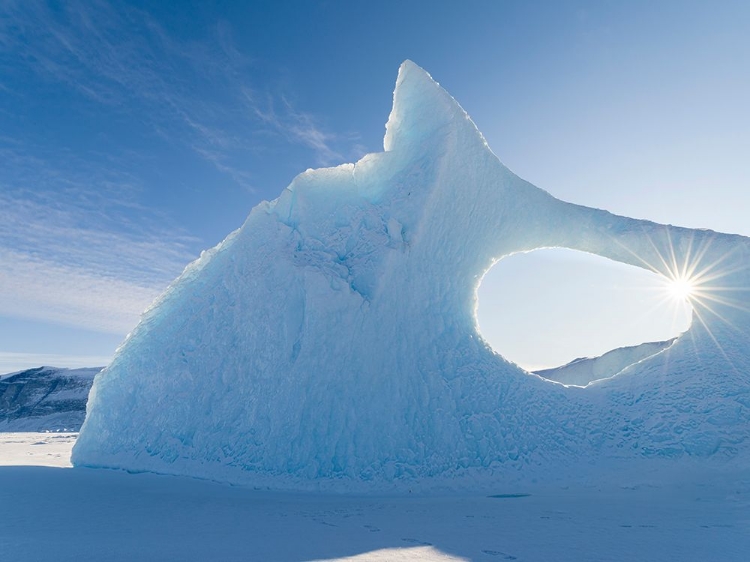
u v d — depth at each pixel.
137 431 14.88
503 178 18.97
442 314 16.45
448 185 17.52
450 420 13.99
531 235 19.08
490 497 10.95
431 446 13.35
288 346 14.58
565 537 6.19
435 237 17.06
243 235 17.27
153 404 15.24
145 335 16.77
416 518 7.90
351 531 6.70
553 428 14.34
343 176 18.44
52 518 7.55
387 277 15.59
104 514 7.99
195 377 15.09
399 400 13.99
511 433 14.00
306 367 14.11
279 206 17.80
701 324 16.50
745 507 8.76
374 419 13.50
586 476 12.62
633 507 8.94
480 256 18.38
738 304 16.17
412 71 19.83
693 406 14.09
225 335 15.48
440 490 12.11
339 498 10.97
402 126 19.62
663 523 7.20
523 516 8.01
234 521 7.55
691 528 6.79
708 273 16.86
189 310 16.70
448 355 15.64
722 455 12.61
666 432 13.62
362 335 14.65
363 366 14.25
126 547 5.47
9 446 22.67
